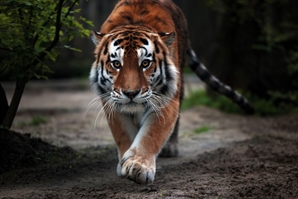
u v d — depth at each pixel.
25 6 9.49
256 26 19.41
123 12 10.18
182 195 8.16
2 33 9.61
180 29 11.78
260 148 12.09
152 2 10.52
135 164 8.56
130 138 9.73
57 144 12.63
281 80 19.77
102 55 9.45
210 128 15.86
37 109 20.06
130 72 8.88
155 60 9.20
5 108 10.88
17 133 11.14
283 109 19.25
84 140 13.99
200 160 11.30
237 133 14.98
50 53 10.40
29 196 8.12
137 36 9.18
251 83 19.59
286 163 10.70
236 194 8.23
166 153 12.01
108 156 11.83
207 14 31.36
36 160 10.67
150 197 8.04
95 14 30.86
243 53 19.56
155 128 9.23
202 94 20.73
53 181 9.48
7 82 27.95
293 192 8.33
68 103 22.19
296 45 19.66
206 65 20.27
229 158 11.38
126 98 8.81
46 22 10.09
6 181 9.41
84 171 10.27
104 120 17.55
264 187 8.60
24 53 9.56
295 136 14.09
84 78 30.28
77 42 30.97
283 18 20.52
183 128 16.08
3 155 10.30
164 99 9.48
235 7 19.00
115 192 8.46
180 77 10.91
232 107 18.62
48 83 28.41
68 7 11.06
